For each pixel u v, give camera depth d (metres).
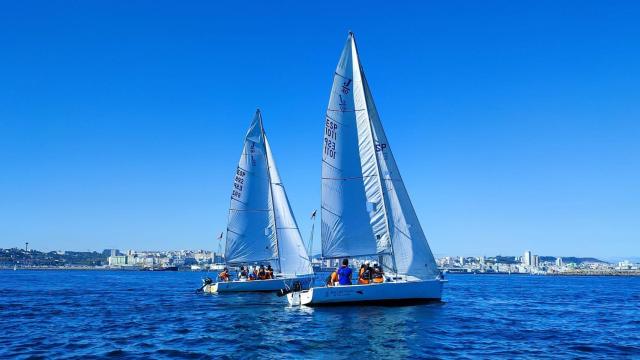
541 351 22.25
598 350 22.64
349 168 36.34
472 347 22.86
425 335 25.41
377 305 33.88
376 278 34.03
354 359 20.33
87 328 29.02
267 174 52.91
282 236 52.16
